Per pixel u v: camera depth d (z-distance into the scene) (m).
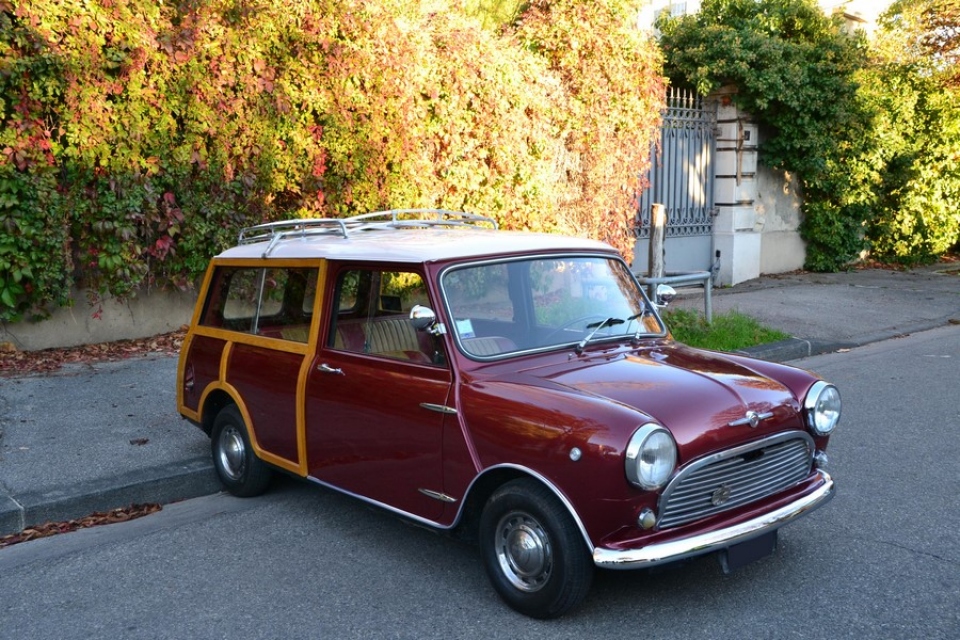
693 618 4.04
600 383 4.13
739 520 3.93
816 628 3.94
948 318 12.75
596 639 3.86
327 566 4.71
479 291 4.53
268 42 9.45
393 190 10.41
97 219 8.79
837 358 10.28
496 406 4.02
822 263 17.48
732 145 15.37
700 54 14.59
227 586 4.49
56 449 6.27
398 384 4.46
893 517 5.30
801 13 15.45
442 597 4.32
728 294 14.18
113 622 4.13
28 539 5.17
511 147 11.28
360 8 9.85
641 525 3.68
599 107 12.27
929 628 3.93
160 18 8.98
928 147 18.52
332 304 4.95
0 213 8.23
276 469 5.63
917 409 7.81
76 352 9.01
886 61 18.61
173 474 5.80
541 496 3.86
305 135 9.88
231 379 5.60
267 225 5.84
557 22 11.83
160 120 8.96
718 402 4.00
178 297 9.89
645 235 14.53
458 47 10.72
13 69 7.98
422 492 4.39
